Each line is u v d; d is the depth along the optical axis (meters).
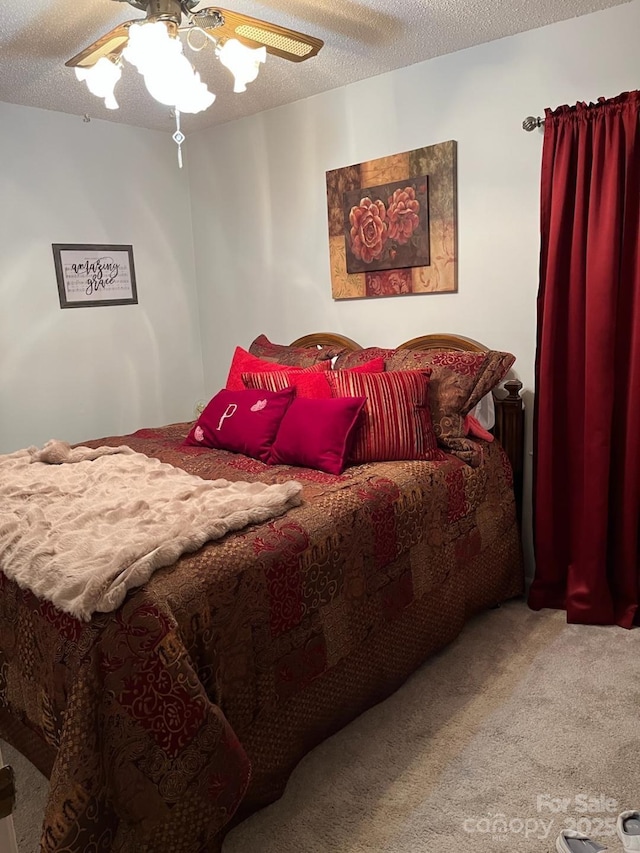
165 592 1.41
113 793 1.31
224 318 3.86
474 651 2.34
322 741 1.85
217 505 1.77
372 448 2.35
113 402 3.63
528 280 2.62
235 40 1.76
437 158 2.75
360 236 3.08
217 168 3.67
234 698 1.54
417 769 1.76
